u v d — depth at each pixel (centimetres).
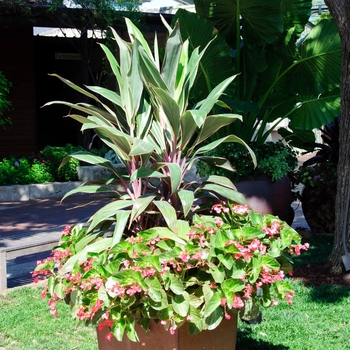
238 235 324
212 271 310
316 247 777
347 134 610
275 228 354
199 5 768
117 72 388
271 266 329
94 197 1340
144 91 383
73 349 459
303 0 769
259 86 834
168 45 369
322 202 858
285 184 749
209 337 333
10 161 1393
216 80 776
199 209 389
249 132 805
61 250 362
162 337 324
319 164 871
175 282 299
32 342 475
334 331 482
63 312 546
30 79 1752
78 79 1905
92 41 1551
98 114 386
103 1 1333
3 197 1291
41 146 1988
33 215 1116
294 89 818
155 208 373
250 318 352
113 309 303
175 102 346
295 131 889
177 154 387
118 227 333
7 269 725
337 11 600
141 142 336
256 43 780
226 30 796
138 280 291
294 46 787
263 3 723
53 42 1942
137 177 347
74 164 1405
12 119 1741
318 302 553
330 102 821
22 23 1448
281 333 478
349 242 620
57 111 1992
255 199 723
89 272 309
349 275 618
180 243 321
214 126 362
